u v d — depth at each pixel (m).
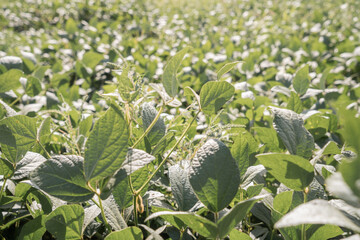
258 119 2.05
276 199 1.07
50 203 1.16
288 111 1.07
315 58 3.78
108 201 1.08
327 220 0.60
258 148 1.52
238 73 3.21
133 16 6.64
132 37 5.41
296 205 1.08
